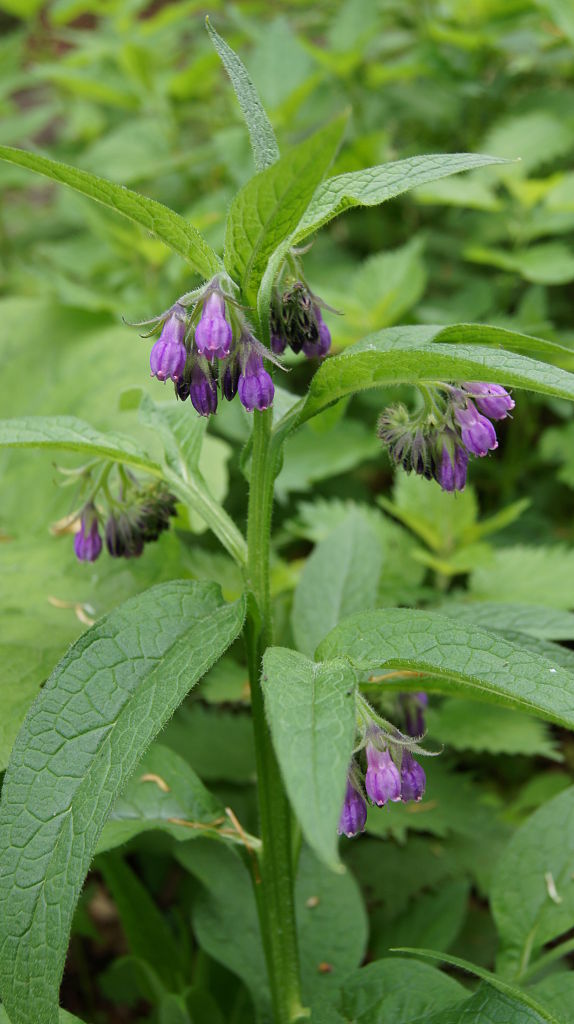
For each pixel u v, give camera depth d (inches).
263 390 17.1
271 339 18.2
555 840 20.9
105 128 47.5
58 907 16.4
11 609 22.4
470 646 16.7
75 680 17.2
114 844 18.9
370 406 33.0
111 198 16.8
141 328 27.9
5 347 27.9
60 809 16.7
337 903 21.9
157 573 23.1
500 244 36.4
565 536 31.9
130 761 16.6
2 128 43.7
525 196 33.5
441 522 26.0
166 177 41.9
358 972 19.5
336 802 14.8
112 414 26.0
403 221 38.6
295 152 15.5
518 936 20.4
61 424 18.6
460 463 18.0
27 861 16.6
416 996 19.1
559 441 31.6
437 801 23.3
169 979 22.6
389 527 26.8
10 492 25.2
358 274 31.5
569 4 35.3
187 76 40.7
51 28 60.6
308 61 37.6
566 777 25.4
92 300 29.2
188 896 24.9
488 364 16.2
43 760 16.9
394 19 46.3
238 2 48.6
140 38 46.2
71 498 24.7
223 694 24.1
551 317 36.5
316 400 17.8
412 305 32.4
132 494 20.6
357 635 17.0
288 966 19.7
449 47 40.5
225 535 19.1
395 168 17.2
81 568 23.3
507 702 18.3
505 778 27.6
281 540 29.2
